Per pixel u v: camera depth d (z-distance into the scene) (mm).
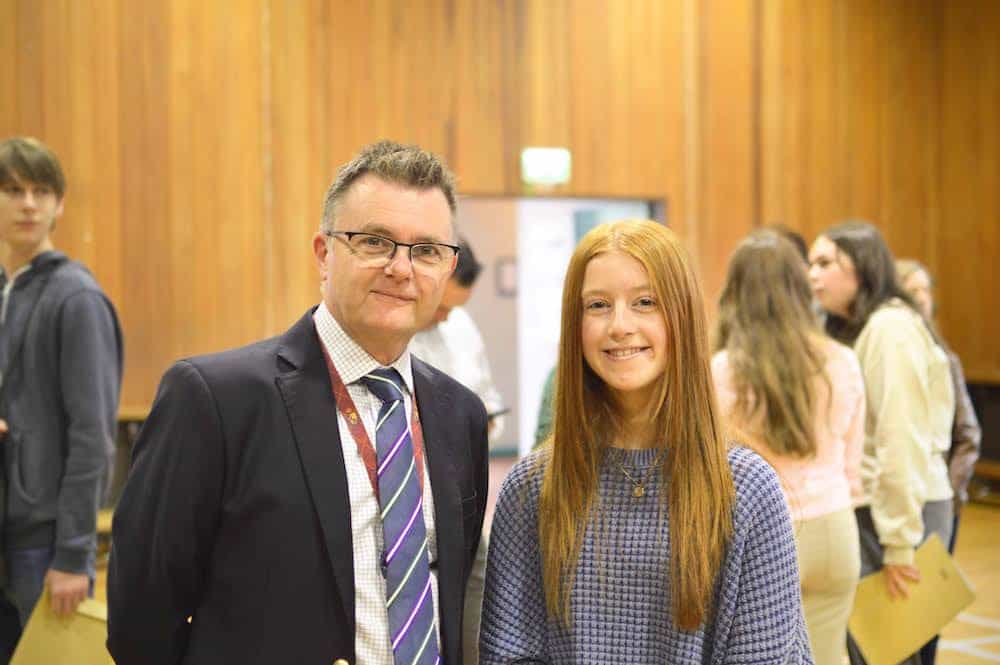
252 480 1521
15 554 2490
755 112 8289
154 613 1545
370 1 7016
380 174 1576
